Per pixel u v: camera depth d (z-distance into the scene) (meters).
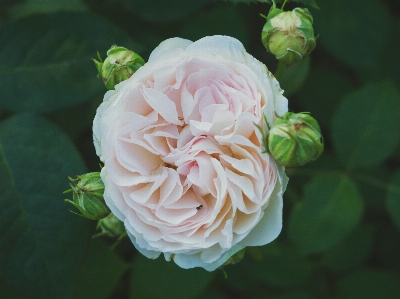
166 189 0.23
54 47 0.29
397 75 0.36
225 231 0.22
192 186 0.23
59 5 0.34
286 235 0.35
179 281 0.29
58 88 0.29
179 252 0.23
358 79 0.37
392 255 0.36
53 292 0.27
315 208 0.31
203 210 0.23
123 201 0.23
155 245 0.23
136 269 0.29
